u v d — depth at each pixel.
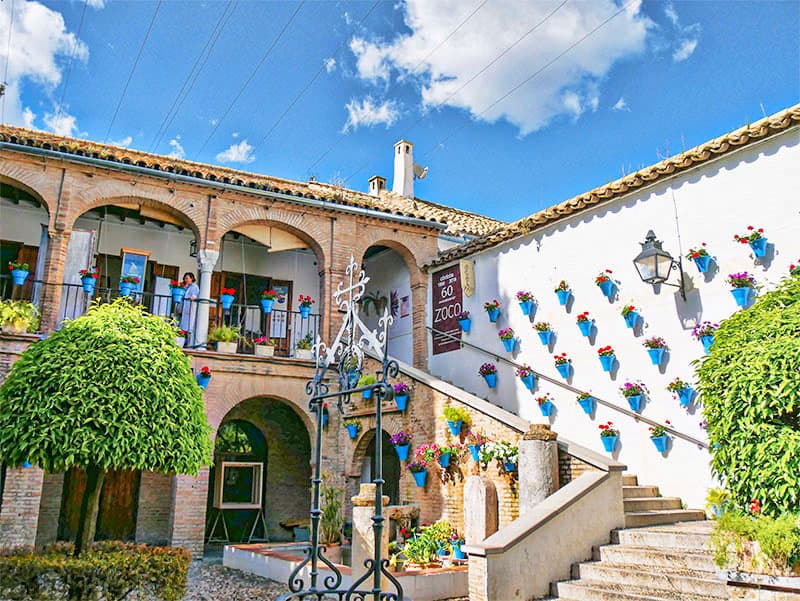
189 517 12.44
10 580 6.80
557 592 7.14
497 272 13.52
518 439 9.55
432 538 9.66
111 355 7.76
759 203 8.99
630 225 10.72
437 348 14.99
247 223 14.62
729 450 6.37
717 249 9.39
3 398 7.55
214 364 13.30
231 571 11.51
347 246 15.35
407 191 20.52
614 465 8.29
